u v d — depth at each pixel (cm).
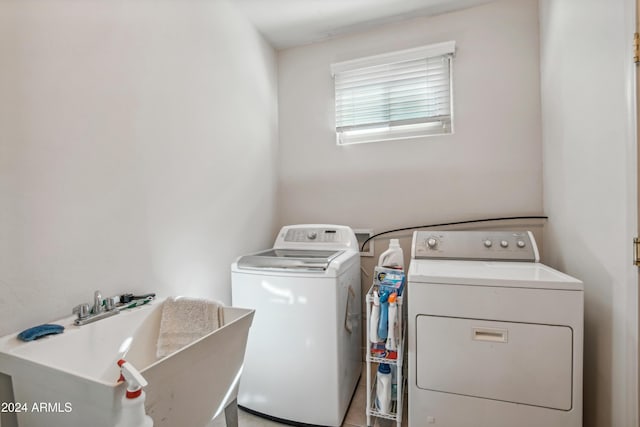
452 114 200
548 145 170
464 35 196
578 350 112
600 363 117
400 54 206
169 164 138
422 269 142
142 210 125
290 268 149
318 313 146
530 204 184
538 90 182
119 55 116
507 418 120
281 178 244
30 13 89
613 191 107
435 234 178
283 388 152
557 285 114
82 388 65
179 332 110
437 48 197
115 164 114
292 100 240
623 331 102
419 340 130
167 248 137
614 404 108
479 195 194
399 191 212
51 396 70
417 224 207
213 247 166
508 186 188
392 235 213
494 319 121
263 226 217
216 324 111
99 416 64
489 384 122
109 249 111
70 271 99
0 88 83
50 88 94
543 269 141
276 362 152
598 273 117
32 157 89
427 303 129
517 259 160
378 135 222
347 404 161
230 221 181
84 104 104
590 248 123
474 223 195
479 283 123
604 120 112
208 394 93
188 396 84
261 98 218
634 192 95
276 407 153
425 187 205
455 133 199
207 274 161
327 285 144
